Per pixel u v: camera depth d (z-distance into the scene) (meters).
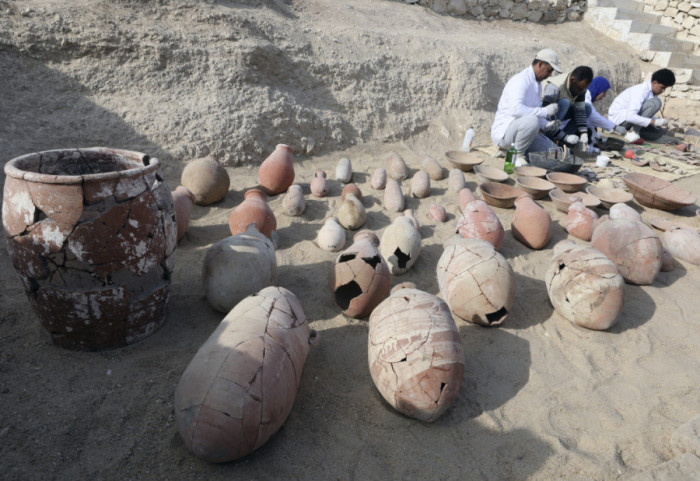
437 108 7.89
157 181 2.72
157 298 2.85
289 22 7.34
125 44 5.67
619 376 2.93
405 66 7.79
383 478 2.16
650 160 7.11
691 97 10.68
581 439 2.46
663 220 4.95
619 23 11.77
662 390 2.84
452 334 2.44
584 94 7.19
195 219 4.60
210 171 4.75
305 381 2.71
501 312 3.21
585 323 3.27
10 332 2.84
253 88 6.18
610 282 3.17
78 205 2.37
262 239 3.32
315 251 4.18
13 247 2.50
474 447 2.35
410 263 3.86
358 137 6.96
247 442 2.04
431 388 2.32
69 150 2.86
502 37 10.27
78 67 5.49
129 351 2.79
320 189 5.21
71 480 2.02
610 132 8.88
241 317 2.34
